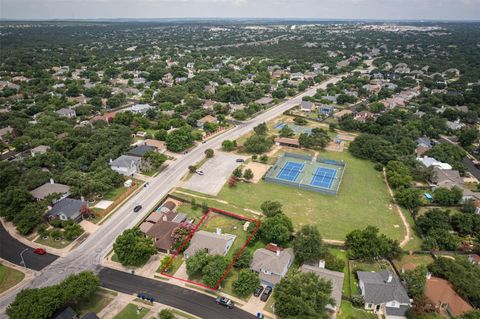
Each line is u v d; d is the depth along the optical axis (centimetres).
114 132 15138
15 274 7838
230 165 13800
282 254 7950
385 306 6825
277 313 6619
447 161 13575
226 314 6825
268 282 7444
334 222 10119
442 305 6950
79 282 6725
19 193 9831
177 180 12475
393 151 13912
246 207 10831
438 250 8800
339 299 6931
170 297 7238
